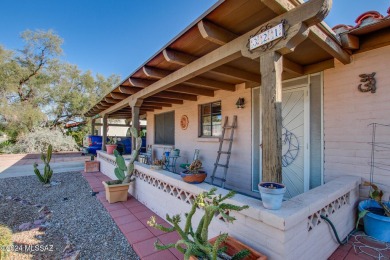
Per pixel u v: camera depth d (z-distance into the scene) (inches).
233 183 191.9
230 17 85.2
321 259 83.1
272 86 81.8
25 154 518.9
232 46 98.5
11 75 611.8
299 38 77.2
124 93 205.8
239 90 188.5
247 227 76.7
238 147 188.7
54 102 693.9
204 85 171.6
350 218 107.6
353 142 120.5
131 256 97.0
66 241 110.7
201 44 107.8
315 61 134.0
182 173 115.0
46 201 180.1
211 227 93.9
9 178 273.1
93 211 153.3
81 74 764.0
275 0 72.0
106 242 109.4
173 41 104.5
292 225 66.2
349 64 122.0
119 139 452.1
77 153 571.8
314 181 138.1
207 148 222.5
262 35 85.0
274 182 77.8
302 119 145.4
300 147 146.4
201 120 237.5
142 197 168.2
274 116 80.8
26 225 130.1
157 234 115.5
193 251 65.1
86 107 716.0
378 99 111.7
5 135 603.8
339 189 95.6
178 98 226.5
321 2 67.9
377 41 109.7
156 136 330.3
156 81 170.9
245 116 183.2
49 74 687.1
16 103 601.3
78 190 213.6
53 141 587.8
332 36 99.1
